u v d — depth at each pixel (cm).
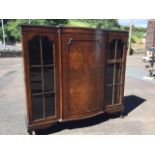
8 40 3812
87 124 545
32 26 407
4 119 580
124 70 564
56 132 498
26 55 416
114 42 527
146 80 1116
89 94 504
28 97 439
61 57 449
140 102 739
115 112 575
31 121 455
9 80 1095
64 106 479
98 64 504
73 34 448
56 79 460
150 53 1806
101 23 3656
